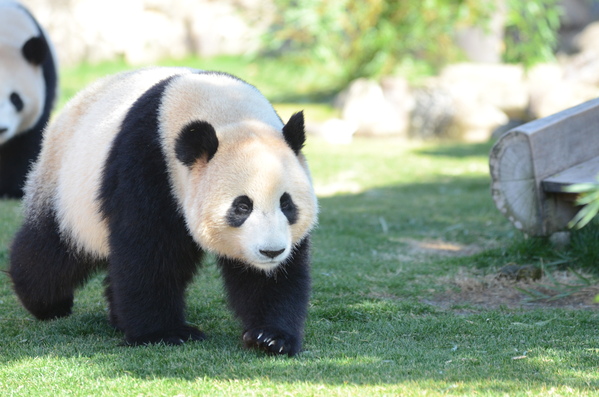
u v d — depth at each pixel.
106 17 32.56
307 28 27.98
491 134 24.45
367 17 26.58
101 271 8.55
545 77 26.66
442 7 25.94
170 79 7.39
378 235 12.70
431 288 9.72
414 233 12.97
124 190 6.93
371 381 6.18
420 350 7.16
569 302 9.06
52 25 32.06
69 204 7.66
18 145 15.26
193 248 7.25
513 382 6.10
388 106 24.77
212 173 6.59
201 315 8.61
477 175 18.14
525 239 10.85
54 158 8.06
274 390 5.99
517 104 25.69
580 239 10.45
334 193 16.38
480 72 27.08
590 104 10.77
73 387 6.21
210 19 33.88
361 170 18.67
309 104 27.19
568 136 10.44
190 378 6.37
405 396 5.79
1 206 14.52
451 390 5.91
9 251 8.48
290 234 6.65
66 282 8.23
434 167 19.17
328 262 10.88
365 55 27.56
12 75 14.68
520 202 10.30
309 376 6.34
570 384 6.05
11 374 6.60
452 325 8.05
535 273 9.90
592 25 30.14
